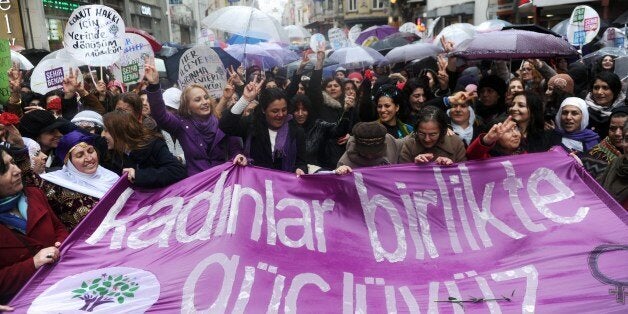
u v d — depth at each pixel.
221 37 32.31
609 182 3.33
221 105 5.00
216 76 5.99
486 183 3.40
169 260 2.74
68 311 2.42
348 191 3.34
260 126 4.13
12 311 2.41
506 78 7.34
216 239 2.85
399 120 4.77
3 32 18.16
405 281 2.84
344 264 2.95
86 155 3.28
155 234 2.93
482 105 5.46
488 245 3.10
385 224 3.26
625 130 3.22
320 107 5.63
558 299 2.61
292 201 3.24
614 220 3.07
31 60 10.85
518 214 3.24
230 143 4.09
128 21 28.62
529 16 23.50
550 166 3.41
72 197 3.19
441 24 30.09
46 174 3.22
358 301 2.69
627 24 15.07
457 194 3.37
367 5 46.84
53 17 21.23
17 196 2.82
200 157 3.98
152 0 32.84
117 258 2.76
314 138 4.83
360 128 3.58
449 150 3.70
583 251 2.88
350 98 4.94
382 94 4.59
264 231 3.01
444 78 6.86
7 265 2.62
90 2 24.52
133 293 2.55
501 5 25.12
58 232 2.99
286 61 10.62
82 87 5.68
